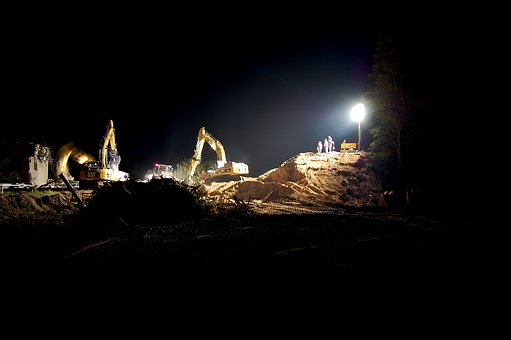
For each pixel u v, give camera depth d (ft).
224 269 24.89
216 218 52.80
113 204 49.90
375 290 20.10
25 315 18.08
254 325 16.17
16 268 26.37
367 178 89.10
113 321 17.13
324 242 33.45
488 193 60.90
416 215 54.54
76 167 112.78
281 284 21.40
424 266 24.72
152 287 21.70
